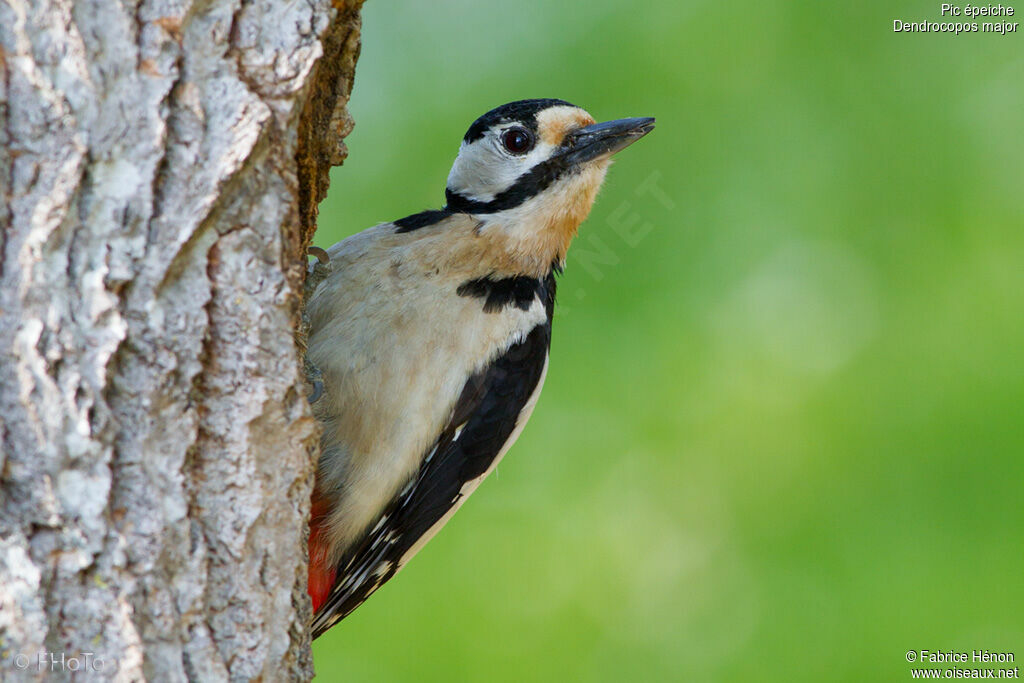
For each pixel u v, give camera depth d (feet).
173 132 15.21
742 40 38.68
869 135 38.17
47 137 14.46
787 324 36.81
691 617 35.55
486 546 36.52
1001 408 34.27
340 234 39.27
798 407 36.17
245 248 15.90
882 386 35.99
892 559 34.19
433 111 39.34
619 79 38.29
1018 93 37.91
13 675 14.06
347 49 19.01
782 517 35.63
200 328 15.52
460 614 35.60
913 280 36.81
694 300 37.01
